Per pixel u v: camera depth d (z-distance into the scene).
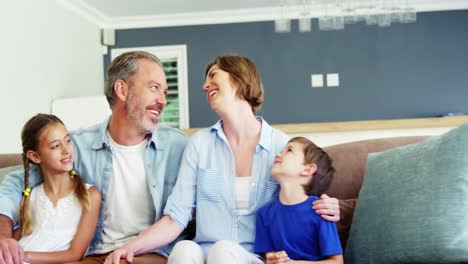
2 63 3.54
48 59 4.27
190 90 5.57
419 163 1.37
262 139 1.51
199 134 1.58
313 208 1.37
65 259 1.45
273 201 1.48
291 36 5.47
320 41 5.44
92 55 5.29
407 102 5.34
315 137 4.33
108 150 1.63
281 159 1.44
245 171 1.51
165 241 1.44
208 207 1.50
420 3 5.29
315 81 5.43
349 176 1.68
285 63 5.47
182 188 1.52
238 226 1.47
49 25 4.30
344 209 1.59
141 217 1.60
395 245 1.31
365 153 1.72
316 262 1.28
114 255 1.29
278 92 5.48
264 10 5.38
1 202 1.51
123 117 1.58
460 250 1.17
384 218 1.38
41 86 4.12
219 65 1.54
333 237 1.33
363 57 5.39
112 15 5.42
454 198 1.23
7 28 3.62
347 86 5.40
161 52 5.61
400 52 5.36
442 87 5.31
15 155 2.06
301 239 1.36
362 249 1.42
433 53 5.33
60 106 4.29
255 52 5.50
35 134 1.54
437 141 1.37
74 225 1.55
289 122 5.45
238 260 1.21
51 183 1.57
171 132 1.72
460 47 5.30
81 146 1.67
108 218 1.61
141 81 1.58
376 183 1.48
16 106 3.72
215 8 5.31
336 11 5.30
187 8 5.27
